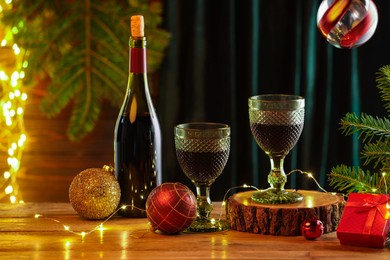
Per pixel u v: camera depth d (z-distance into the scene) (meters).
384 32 2.51
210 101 2.51
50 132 2.65
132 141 1.73
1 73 2.59
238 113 2.55
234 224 1.64
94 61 2.41
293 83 2.51
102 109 2.63
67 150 2.66
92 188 1.67
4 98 2.62
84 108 2.40
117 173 1.75
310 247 1.54
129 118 1.74
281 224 1.60
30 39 2.40
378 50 2.52
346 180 1.70
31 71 2.41
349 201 1.57
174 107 2.52
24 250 1.53
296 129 1.64
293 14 2.49
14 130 2.64
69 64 2.40
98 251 1.52
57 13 2.41
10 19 2.41
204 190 1.66
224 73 2.49
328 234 1.61
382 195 1.57
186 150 1.62
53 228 1.65
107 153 2.66
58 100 2.39
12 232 1.63
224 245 1.55
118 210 1.74
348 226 1.54
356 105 2.54
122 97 2.41
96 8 2.41
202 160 1.61
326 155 2.55
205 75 2.50
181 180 2.56
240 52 2.53
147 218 1.70
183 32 2.50
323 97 2.49
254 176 2.54
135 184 1.73
